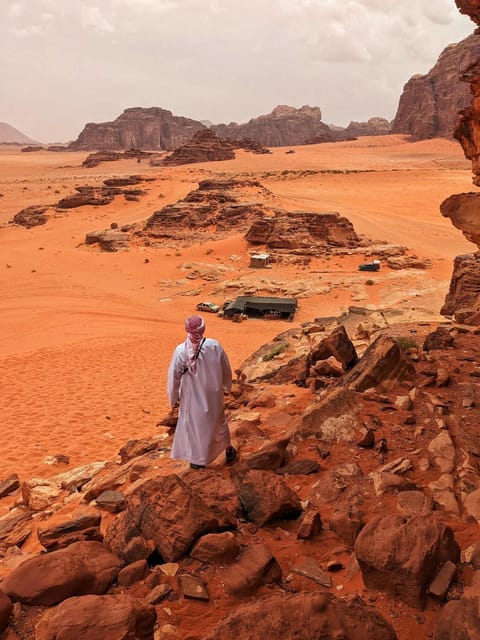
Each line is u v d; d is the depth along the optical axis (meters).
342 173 127.88
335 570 4.38
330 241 60.81
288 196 97.44
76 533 5.31
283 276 51.22
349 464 6.14
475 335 12.38
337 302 43.19
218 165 167.12
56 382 19.36
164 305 44.44
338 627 3.27
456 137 10.84
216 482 5.84
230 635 3.25
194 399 6.28
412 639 3.51
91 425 14.26
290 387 10.38
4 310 41.00
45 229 80.88
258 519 5.07
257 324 38.62
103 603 3.50
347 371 10.34
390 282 47.28
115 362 23.03
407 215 82.56
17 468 11.20
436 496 5.37
